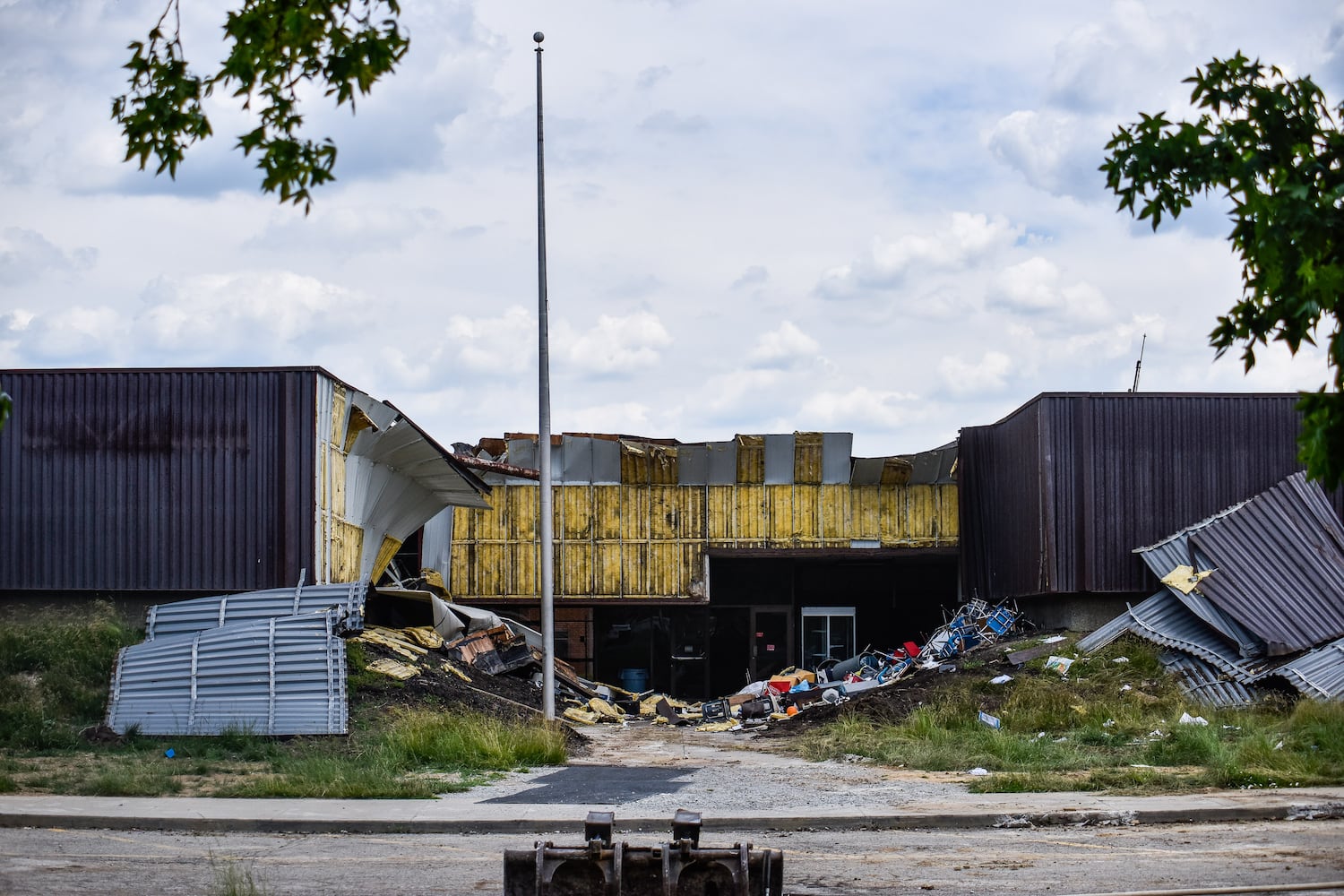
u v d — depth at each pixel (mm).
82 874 10156
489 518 36000
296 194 7457
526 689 26938
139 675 19875
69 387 24641
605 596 35594
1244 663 23297
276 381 24484
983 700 23156
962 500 33656
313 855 11273
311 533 24203
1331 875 9969
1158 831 12617
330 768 15727
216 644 20016
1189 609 24922
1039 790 15102
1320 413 6434
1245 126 7117
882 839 12312
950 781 16234
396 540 31047
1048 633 27953
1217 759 16703
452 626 28062
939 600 38219
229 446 24438
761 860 7727
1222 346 7238
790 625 37469
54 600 24438
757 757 20016
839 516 35719
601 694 31078
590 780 16406
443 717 19312
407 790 14852
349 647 22578
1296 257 6703
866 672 31094
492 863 10852
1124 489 27828
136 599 24438
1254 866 10406
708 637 37031
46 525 24406
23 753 17906
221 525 24328
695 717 29766
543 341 23891
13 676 20828
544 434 23609
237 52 7184
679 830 7758
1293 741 17844
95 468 24500
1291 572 24625
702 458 35719
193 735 19125
